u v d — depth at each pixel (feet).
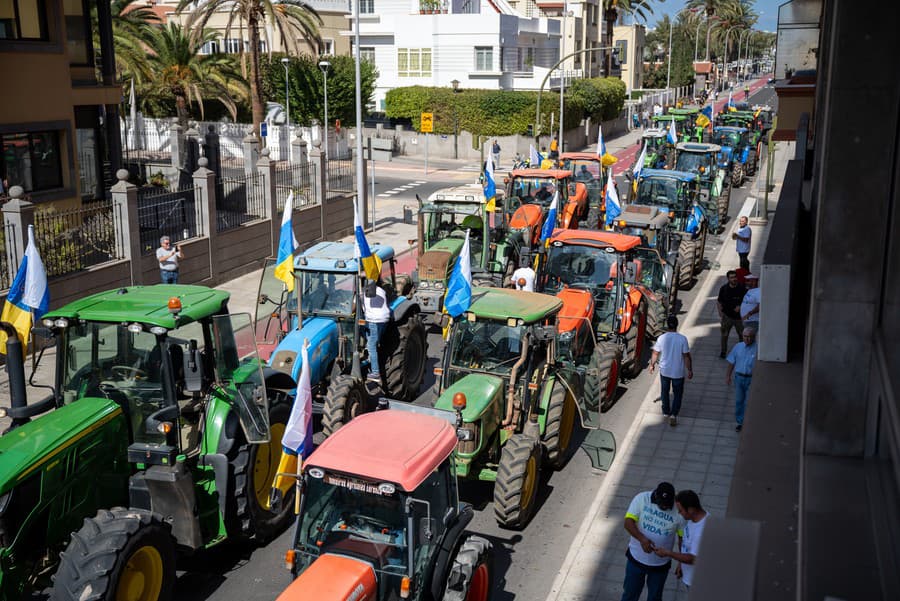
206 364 29.30
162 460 26.78
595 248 47.55
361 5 194.80
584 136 183.11
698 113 151.23
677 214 71.92
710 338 57.62
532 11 220.43
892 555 9.19
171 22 131.54
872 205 12.41
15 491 23.79
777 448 16.53
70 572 23.35
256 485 31.53
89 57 86.12
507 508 31.55
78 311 27.63
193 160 111.04
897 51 11.91
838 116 12.26
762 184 125.90
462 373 34.91
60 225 56.39
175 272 62.49
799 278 27.20
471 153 162.50
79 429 25.77
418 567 22.53
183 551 27.63
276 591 29.30
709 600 5.81
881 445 11.16
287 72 151.02
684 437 41.70
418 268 57.26
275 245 78.79
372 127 168.66
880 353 11.37
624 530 32.94
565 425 37.68
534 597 28.76
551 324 36.47
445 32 175.42
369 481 22.04
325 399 37.76
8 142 73.82
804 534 10.30
